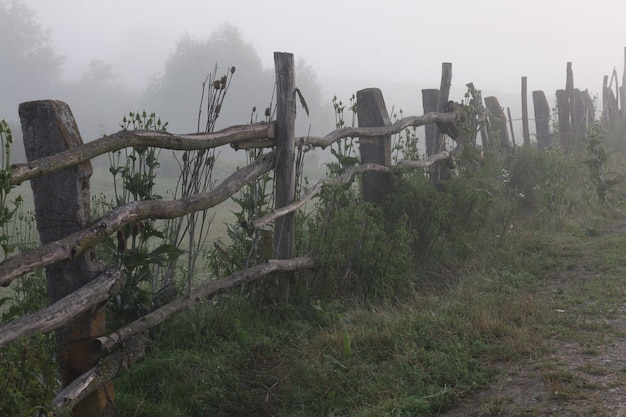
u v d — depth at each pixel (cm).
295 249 606
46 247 324
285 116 564
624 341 468
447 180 869
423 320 512
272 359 476
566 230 866
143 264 424
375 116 752
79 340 360
